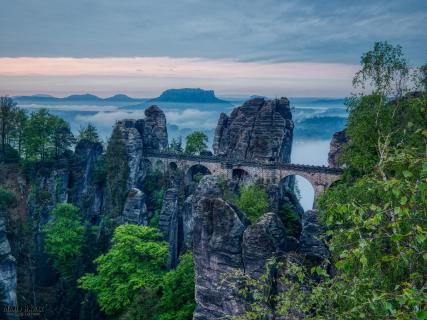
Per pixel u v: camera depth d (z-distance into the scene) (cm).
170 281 5700
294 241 4388
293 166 9412
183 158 10869
